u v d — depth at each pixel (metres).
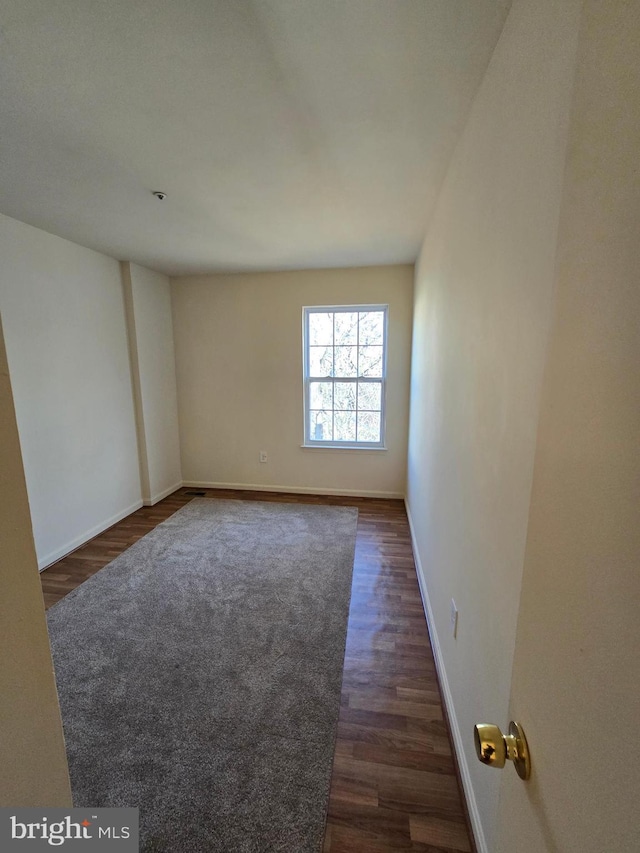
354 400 3.90
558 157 0.63
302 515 3.43
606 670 0.32
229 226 2.43
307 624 1.95
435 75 1.13
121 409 3.35
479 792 1.02
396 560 2.61
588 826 0.34
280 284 3.74
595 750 0.33
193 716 1.43
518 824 0.50
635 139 0.30
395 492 3.89
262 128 1.40
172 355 4.02
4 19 0.93
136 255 3.13
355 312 3.77
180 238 2.68
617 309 0.32
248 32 0.98
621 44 0.32
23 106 1.27
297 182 1.83
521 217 0.80
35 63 1.07
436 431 1.92
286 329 3.81
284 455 4.04
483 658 1.01
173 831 1.06
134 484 3.55
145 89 1.19
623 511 0.31
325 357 3.88
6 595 0.48
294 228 2.47
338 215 2.24
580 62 0.39
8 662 0.49
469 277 1.27
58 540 2.70
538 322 0.70
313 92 1.21
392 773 1.21
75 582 2.36
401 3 0.90
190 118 1.34
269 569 2.50
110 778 1.21
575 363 0.39
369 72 1.12
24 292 2.42
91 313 2.98
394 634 1.88
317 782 1.19
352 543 2.87
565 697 0.39
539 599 0.47
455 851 1.01
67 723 1.40
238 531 3.09
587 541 0.36
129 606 2.11
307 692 1.53
